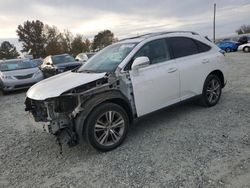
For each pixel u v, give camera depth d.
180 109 6.07
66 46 62.47
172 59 5.20
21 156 4.47
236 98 6.65
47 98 4.05
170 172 3.49
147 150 4.19
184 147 4.16
